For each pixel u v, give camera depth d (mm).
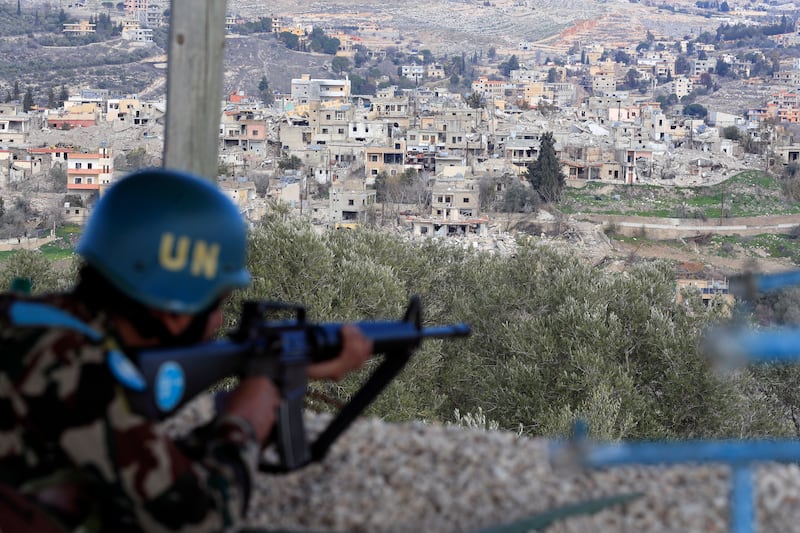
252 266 17484
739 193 129250
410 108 159000
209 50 5641
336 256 20141
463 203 111312
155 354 2580
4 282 18188
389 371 3318
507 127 145750
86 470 2332
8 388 2340
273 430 3049
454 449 4270
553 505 3689
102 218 2580
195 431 2818
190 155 5637
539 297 21562
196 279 2580
